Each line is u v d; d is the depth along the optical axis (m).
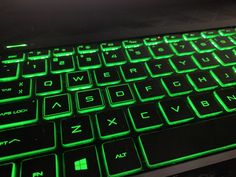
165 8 0.16
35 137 0.08
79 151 0.08
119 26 0.14
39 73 0.11
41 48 0.12
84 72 0.11
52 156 0.08
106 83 0.11
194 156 0.09
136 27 0.14
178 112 0.10
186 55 0.13
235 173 0.08
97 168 0.08
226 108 0.10
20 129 0.09
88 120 0.09
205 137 0.09
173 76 0.11
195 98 0.10
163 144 0.09
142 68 0.12
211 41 0.14
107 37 0.13
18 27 0.14
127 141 0.09
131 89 0.10
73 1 0.15
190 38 0.14
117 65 0.12
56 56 0.12
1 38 0.13
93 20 0.15
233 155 0.09
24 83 0.10
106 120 0.09
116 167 0.08
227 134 0.09
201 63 0.12
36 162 0.08
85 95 0.10
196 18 0.15
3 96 0.10
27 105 0.09
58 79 0.11
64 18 0.15
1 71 0.11
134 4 0.16
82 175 0.08
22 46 0.12
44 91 0.10
